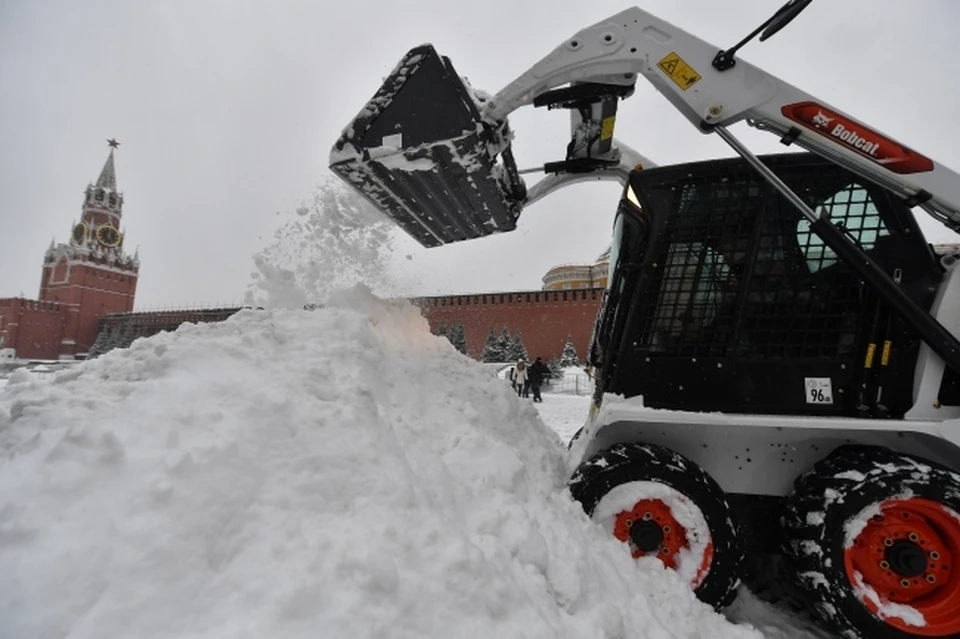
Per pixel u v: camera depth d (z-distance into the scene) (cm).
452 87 274
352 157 279
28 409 176
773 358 265
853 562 230
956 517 217
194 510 149
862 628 222
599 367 334
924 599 225
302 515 161
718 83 258
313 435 188
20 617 118
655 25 266
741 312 271
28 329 6300
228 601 134
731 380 269
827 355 259
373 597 139
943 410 234
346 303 353
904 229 254
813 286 264
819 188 269
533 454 336
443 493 202
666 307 285
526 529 199
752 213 277
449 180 300
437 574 155
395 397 277
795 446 274
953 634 214
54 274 7188
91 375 220
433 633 142
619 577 223
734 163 279
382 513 167
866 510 226
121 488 149
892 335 251
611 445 294
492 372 405
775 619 271
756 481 279
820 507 236
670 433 288
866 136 244
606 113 324
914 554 223
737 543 248
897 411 247
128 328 5788
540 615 163
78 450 156
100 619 121
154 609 127
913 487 219
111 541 135
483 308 4334
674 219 288
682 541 256
